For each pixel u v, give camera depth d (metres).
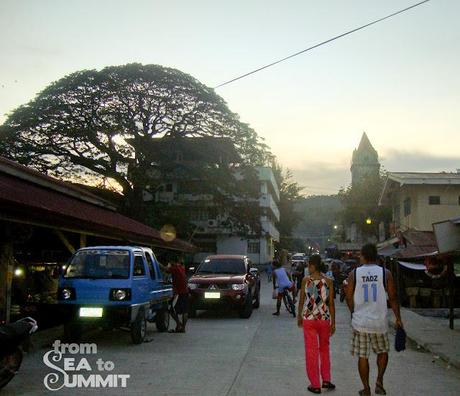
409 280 21.52
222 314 17.91
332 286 7.23
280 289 17.31
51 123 39.84
